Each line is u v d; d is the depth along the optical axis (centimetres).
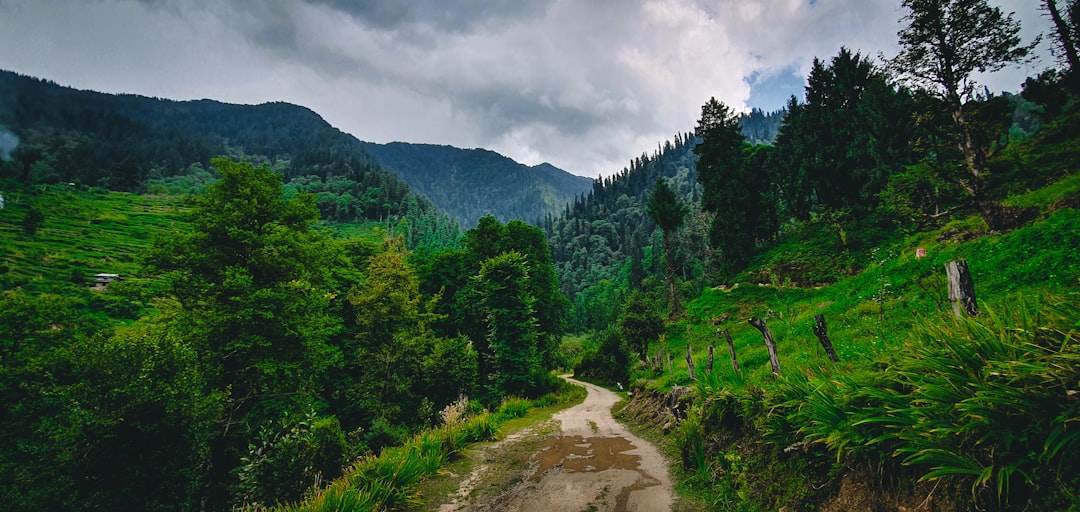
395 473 854
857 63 4466
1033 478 289
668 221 5072
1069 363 292
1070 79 2788
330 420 1409
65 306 2006
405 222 15500
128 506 1045
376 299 2592
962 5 2109
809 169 4259
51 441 1180
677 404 1261
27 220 8844
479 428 1454
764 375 1081
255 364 1599
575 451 1226
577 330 11450
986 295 1134
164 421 1102
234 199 1656
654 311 3988
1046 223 1339
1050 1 2691
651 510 719
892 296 1581
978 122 2330
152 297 1630
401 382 2442
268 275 1728
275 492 1020
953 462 333
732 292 3766
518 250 3919
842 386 480
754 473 663
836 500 473
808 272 3350
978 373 349
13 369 1619
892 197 2942
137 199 15388
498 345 2797
